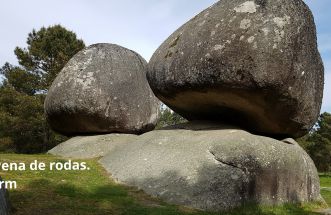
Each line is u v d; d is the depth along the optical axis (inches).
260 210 282.5
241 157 303.0
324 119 1362.0
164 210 255.4
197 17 360.8
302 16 329.4
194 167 306.3
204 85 334.0
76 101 480.7
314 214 296.5
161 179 309.7
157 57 382.0
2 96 981.8
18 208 231.9
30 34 1155.9
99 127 499.2
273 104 328.8
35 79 1040.2
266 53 308.0
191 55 337.7
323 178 938.1
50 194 270.5
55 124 527.5
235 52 314.2
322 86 377.7
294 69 317.1
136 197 290.4
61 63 992.9
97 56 508.1
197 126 387.5
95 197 274.8
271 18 315.9
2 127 970.7
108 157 408.2
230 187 287.9
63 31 1121.4
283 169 320.8
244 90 319.6
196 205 278.2
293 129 368.8
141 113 516.4
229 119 382.6
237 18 322.7
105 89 489.1
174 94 371.6
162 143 366.3
